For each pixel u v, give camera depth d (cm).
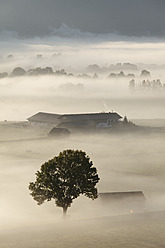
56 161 12712
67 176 12538
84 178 12681
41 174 12775
